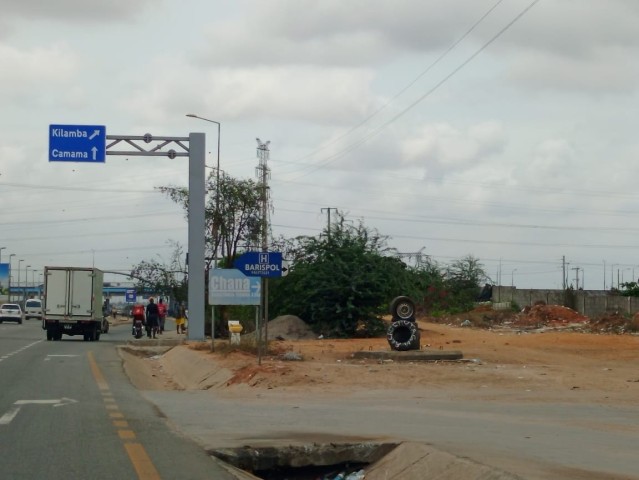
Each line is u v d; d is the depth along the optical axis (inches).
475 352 1250.0
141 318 2111.2
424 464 453.7
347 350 1310.3
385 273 1747.0
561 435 547.5
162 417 622.5
